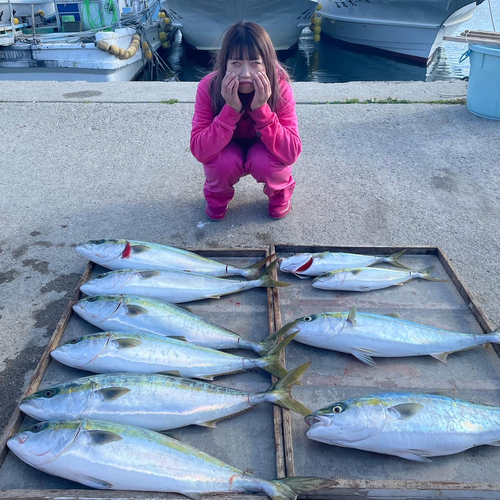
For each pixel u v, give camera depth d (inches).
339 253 77.9
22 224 93.0
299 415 56.9
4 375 63.3
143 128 135.3
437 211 97.9
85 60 287.9
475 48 132.5
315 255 76.9
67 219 94.7
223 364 59.8
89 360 59.7
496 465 52.1
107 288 71.1
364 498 49.0
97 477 48.6
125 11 363.9
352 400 53.0
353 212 97.0
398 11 356.2
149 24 389.4
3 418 58.1
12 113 144.9
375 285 73.6
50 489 48.5
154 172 112.8
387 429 51.5
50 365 62.1
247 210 97.4
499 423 52.9
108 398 54.1
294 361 63.2
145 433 50.6
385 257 78.6
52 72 295.1
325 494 49.1
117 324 65.8
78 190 105.3
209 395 55.2
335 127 135.5
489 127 134.0
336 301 72.2
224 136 76.8
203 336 64.0
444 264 79.2
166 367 59.5
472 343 62.9
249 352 64.4
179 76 361.7
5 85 173.8
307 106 150.2
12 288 77.3
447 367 62.4
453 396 58.3
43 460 49.1
